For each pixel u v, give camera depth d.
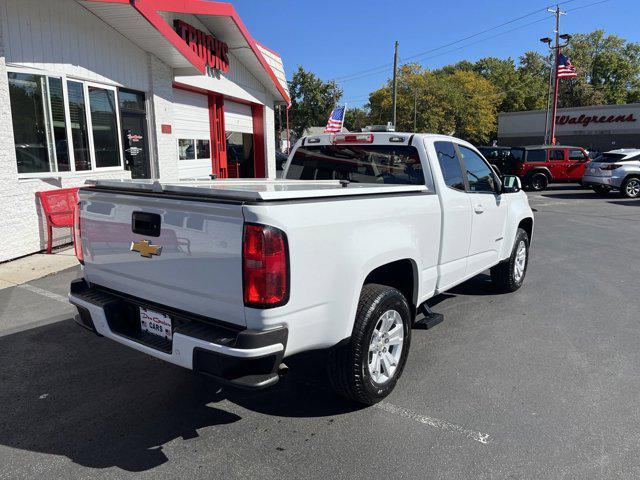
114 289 3.42
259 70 15.09
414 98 52.91
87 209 3.48
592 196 19.72
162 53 10.30
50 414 3.42
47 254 7.70
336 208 3.00
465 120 57.72
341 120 22.81
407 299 4.04
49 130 7.99
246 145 16.55
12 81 7.37
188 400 3.66
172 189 2.97
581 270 7.89
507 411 3.54
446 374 4.12
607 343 4.86
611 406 3.62
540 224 12.81
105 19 8.70
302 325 2.83
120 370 4.12
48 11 7.79
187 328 2.79
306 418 3.43
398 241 3.56
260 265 2.56
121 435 3.19
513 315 5.66
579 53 72.44
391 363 3.66
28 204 7.55
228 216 2.63
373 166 4.73
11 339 4.69
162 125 10.84
